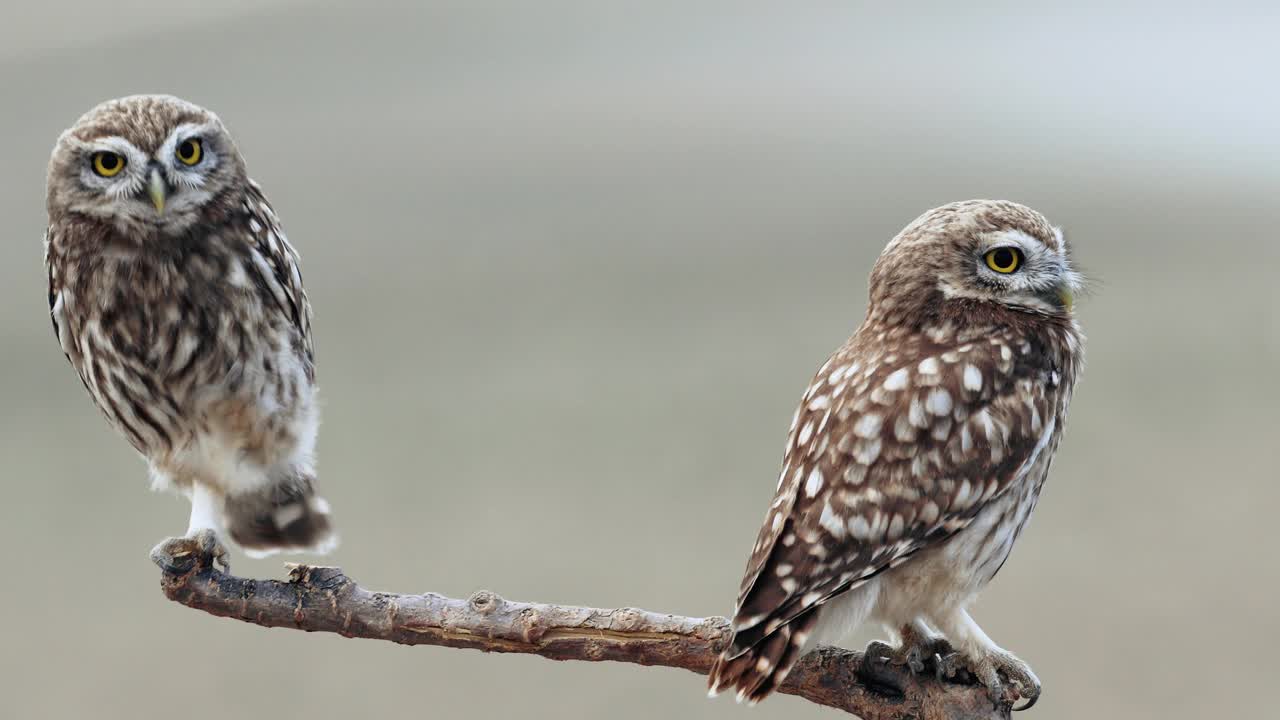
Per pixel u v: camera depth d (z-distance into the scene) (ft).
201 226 18.62
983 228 17.33
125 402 19.45
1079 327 18.39
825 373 17.17
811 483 15.98
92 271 18.63
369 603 15.78
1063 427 17.54
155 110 18.53
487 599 15.74
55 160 18.54
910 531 15.83
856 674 15.89
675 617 15.56
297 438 19.70
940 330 17.26
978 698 15.71
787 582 15.40
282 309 19.29
